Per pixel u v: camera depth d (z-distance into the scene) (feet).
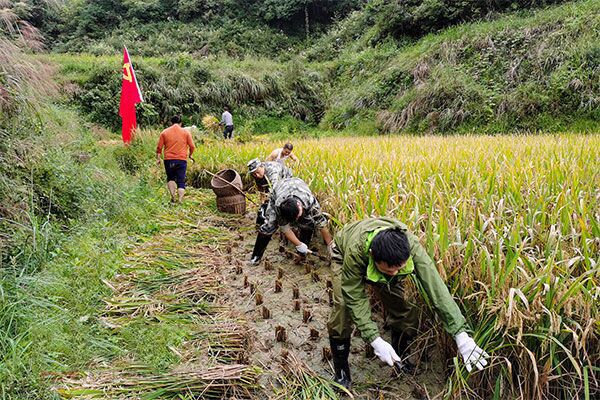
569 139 29.96
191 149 26.58
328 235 15.72
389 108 65.77
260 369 10.49
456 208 13.29
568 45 53.47
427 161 21.72
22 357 9.77
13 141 16.21
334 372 10.50
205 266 16.67
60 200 18.94
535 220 12.33
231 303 14.19
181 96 74.08
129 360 10.61
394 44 78.43
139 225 20.68
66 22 108.78
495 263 9.77
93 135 38.52
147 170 30.89
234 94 77.82
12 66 16.17
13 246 14.21
